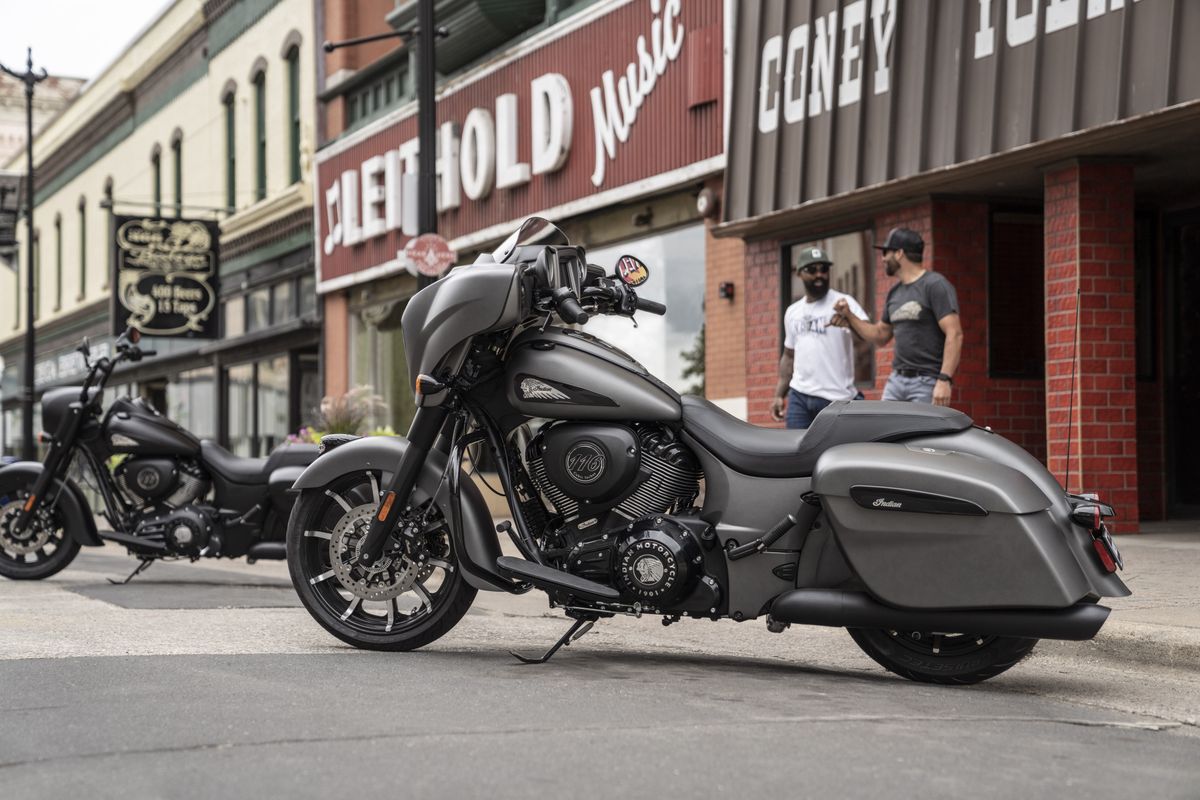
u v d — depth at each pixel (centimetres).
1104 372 937
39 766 373
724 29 1241
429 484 579
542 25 1590
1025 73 909
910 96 1009
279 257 2308
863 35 1053
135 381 3203
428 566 582
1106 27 848
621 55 1394
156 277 2281
